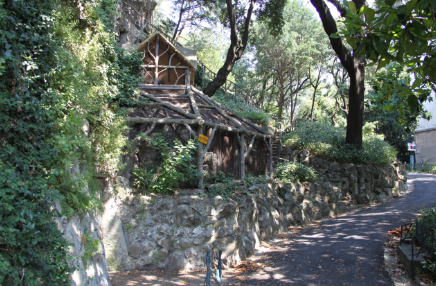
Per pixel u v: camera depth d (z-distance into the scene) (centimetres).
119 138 895
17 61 471
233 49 2111
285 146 2023
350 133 2048
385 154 2141
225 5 2562
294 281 760
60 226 521
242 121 1472
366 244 980
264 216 1221
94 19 823
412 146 4231
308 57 2980
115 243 865
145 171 977
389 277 716
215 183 1135
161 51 1527
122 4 2080
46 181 484
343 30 483
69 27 693
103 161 849
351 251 927
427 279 642
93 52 789
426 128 4019
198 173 1028
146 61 1524
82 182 590
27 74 502
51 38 561
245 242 1057
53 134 527
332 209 1634
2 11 457
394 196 2058
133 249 890
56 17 634
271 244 1163
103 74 853
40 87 527
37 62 525
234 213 1038
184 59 1506
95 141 827
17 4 489
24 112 480
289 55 3011
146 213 921
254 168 1431
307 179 1622
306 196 1550
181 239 931
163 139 996
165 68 1517
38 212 444
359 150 1992
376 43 479
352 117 2030
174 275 872
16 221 403
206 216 963
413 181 2719
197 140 1062
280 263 917
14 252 409
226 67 2106
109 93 901
